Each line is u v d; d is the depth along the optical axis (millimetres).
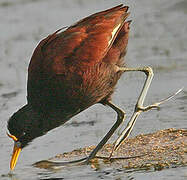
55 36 13109
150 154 12609
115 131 14766
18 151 13273
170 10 24766
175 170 11617
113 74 13203
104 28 13109
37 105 13180
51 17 26094
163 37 22141
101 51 12953
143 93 13828
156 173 11633
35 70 12953
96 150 13008
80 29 13102
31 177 12422
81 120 15820
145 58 20047
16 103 17500
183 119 14766
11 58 21922
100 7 26469
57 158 13320
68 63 12781
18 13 27188
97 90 13070
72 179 12031
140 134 13992
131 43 22016
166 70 18719
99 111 16375
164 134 13617
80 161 12977
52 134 15070
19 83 19297
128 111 15922
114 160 12758
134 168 12086
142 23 24000
